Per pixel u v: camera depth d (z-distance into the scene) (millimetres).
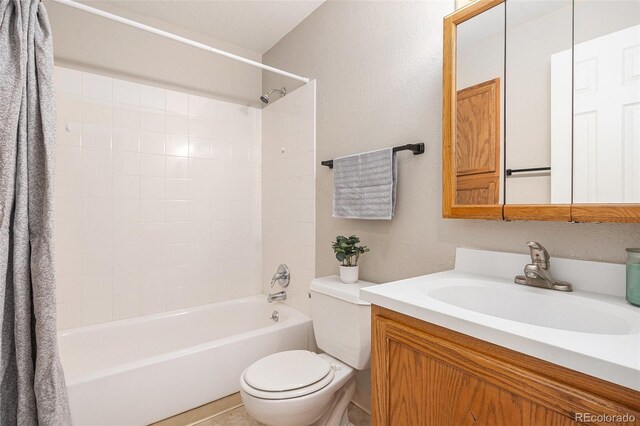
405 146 1411
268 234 2549
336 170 1731
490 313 1048
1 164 1101
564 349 583
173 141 2256
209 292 2410
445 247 1340
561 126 992
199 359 1616
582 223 989
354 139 1771
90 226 1972
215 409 1687
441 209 1354
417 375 860
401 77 1518
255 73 2619
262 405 1225
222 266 2469
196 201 2352
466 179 1210
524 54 1077
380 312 972
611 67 898
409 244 1483
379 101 1626
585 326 856
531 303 973
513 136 1100
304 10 2078
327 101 1965
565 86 986
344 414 1521
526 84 1072
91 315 1977
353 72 1781
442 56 1342
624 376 514
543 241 1071
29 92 1167
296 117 2223
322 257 2008
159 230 2207
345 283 1632
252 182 2611
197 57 2348
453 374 774
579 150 954
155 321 2117
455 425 770
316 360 1484
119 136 2061
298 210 2209
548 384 613
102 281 2012
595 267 945
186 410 1582
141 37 2133
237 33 2344
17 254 1125
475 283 1096
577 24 966
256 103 2629
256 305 2471
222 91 2461
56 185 1868
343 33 1853
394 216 1548
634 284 814
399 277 1528
